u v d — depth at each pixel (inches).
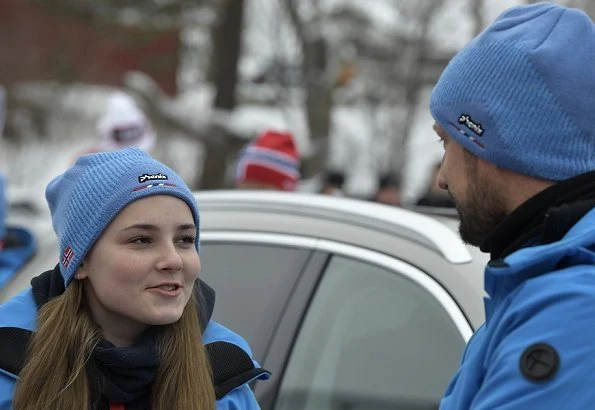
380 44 995.3
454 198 120.6
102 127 408.8
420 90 991.0
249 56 987.3
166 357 131.6
